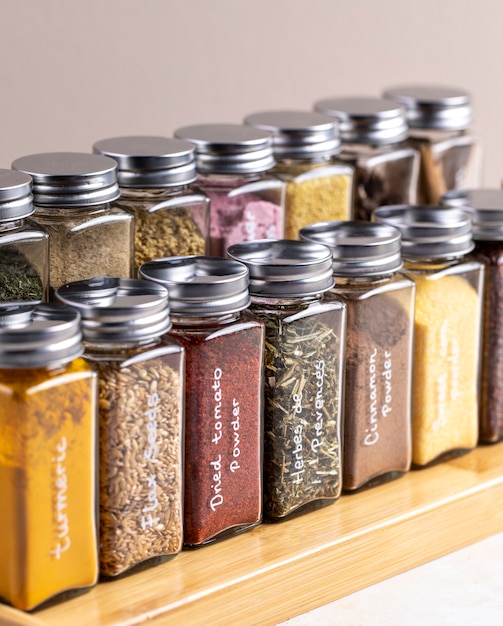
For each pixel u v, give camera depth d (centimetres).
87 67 97
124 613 74
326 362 80
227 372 77
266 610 78
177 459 76
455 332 85
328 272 78
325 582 79
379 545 81
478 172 99
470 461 87
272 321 78
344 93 108
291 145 88
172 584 76
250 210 86
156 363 74
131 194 83
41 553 73
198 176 86
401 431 84
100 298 74
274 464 80
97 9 97
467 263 85
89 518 74
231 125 89
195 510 78
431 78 113
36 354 70
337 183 90
